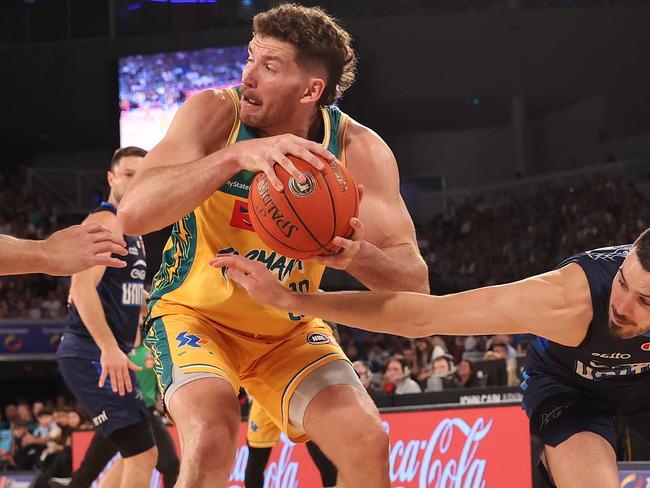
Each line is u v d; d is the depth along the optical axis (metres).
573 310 3.04
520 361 7.77
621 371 3.37
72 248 3.04
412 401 7.19
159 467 5.97
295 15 3.20
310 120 3.33
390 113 25.09
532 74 23.22
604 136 23.83
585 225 20.30
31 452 10.85
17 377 18.88
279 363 3.43
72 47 24.36
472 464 5.92
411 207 27.80
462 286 20.67
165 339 3.35
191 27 23.70
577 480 3.34
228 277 3.11
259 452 5.67
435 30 23.30
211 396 3.08
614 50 23.09
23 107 24.70
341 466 3.13
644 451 6.39
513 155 26.80
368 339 14.99
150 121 23.86
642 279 2.87
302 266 3.34
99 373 5.35
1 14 24.97
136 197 3.00
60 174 24.72
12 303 18.66
